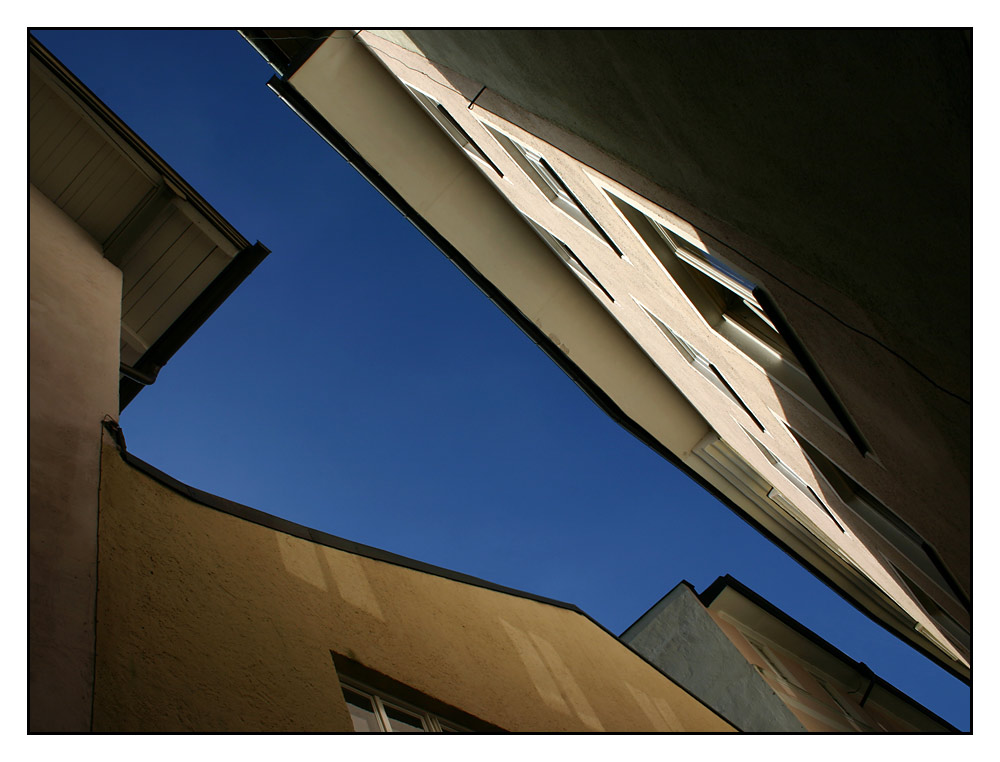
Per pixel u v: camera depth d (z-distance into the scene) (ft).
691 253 20.35
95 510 14.82
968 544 16.03
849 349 13.01
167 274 26.30
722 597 51.60
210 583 16.10
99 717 11.61
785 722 40.93
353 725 16.01
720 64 9.08
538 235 39.24
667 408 44.83
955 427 11.29
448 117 33.99
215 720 13.32
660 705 28.66
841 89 7.93
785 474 35.47
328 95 34.73
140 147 24.32
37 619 11.96
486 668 22.15
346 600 19.69
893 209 8.64
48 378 16.55
